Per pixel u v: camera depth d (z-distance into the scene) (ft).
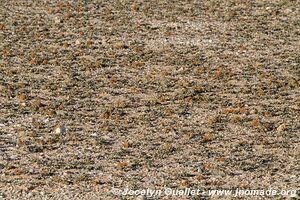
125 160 346.13
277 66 507.71
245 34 582.76
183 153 355.77
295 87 462.60
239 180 326.03
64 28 595.06
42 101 428.56
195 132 384.06
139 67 499.10
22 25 601.21
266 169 338.34
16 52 527.81
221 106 425.28
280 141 373.40
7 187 315.17
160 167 338.95
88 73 485.97
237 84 467.52
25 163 340.80
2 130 381.60
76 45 549.54
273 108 423.23
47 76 478.59
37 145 362.12
